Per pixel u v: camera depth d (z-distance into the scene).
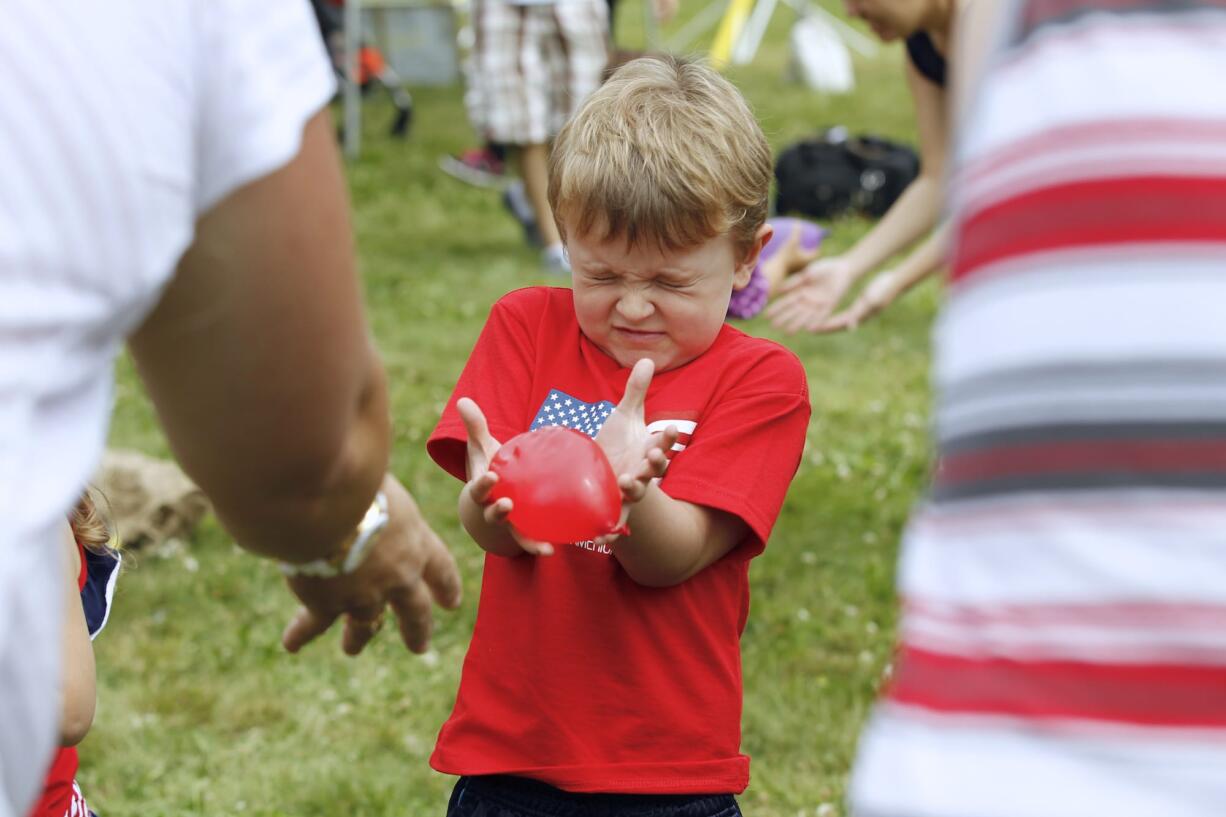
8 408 0.89
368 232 8.10
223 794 3.27
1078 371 1.00
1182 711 0.97
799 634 3.92
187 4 0.94
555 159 2.03
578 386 2.08
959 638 1.04
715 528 1.97
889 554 4.41
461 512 1.97
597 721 2.00
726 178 1.95
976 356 1.04
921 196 3.53
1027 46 1.06
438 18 12.45
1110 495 0.99
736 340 2.09
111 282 0.92
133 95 0.91
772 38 15.34
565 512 1.64
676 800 2.02
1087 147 1.01
